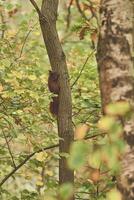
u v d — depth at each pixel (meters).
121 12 7.91
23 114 11.92
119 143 5.88
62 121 11.91
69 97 12.04
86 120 13.02
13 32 14.30
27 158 12.37
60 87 11.98
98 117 13.09
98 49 8.05
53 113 12.02
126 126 7.43
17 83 11.82
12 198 12.84
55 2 12.20
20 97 12.14
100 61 7.98
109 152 5.86
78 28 13.16
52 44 12.07
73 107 13.34
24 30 14.30
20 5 15.80
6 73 12.53
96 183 12.13
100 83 8.00
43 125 13.51
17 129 11.33
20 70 13.23
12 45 14.04
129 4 7.96
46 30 12.08
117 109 5.98
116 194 6.06
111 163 5.83
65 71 12.08
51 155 12.07
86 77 14.20
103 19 8.00
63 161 11.88
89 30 13.13
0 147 13.18
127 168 7.41
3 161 12.98
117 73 7.82
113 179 11.47
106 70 7.89
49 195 8.04
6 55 13.47
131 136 7.42
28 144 12.28
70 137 11.91
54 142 13.19
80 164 5.70
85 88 13.62
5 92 11.54
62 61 12.08
